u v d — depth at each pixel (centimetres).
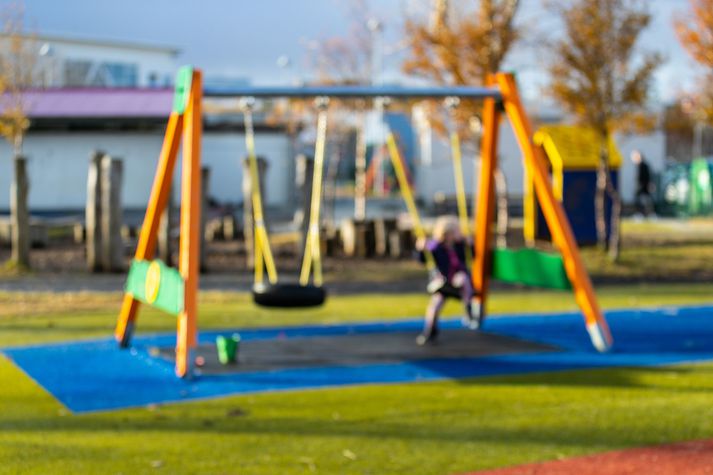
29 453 714
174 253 2370
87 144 4331
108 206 2144
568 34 2316
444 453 715
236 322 1449
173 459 699
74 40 5653
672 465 679
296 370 1067
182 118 1137
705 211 4088
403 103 2773
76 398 915
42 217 3884
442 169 4572
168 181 1169
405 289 1950
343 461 695
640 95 2336
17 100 2972
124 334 1200
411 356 1159
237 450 725
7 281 1964
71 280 2000
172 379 1013
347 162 6575
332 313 1566
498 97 1278
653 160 4591
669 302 1706
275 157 4741
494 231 3091
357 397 923
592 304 1195
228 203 4166
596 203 2795
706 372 1041
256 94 1146
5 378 1009
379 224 2614
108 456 707
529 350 1203
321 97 1194
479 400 905
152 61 6028
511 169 4362
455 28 2459
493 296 1838
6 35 2969
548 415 838
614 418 821
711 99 2478
